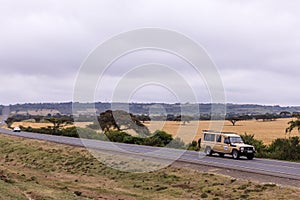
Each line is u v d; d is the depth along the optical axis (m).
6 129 102.56
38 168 34.84
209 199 19.08
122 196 21.09
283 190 18.28
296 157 34.41
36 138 58.38
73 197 18.72
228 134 34.22
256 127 80.81
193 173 24.66
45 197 17.31
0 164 38.28
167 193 21.45
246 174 22.89
